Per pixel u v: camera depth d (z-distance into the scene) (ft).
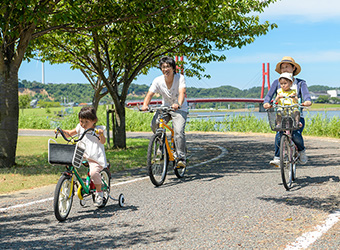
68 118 95.14
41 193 19.70
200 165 29.53
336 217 14.12
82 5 31.48
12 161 29.78
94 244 11.71
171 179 23.38
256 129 77.25
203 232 12.73
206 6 32.86
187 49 42.96
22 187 21.13
